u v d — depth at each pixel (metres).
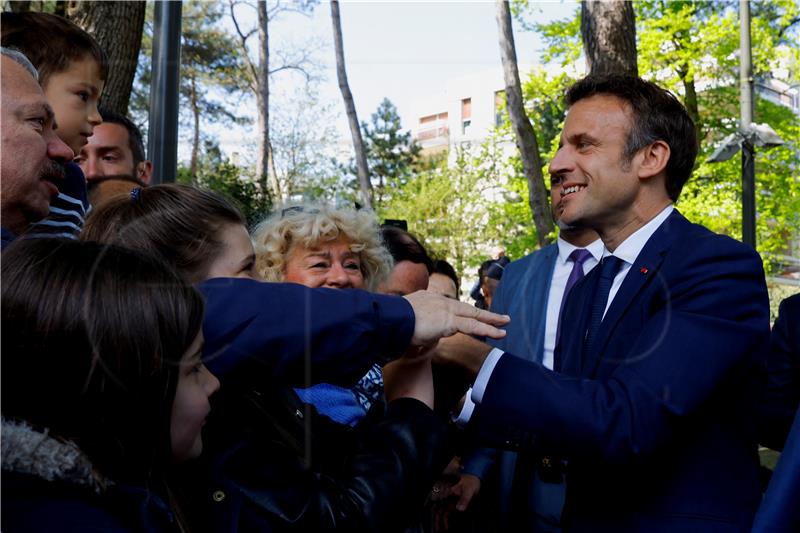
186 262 1.08
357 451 1.10
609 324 1.39
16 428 0.71
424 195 12.02
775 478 1.23
